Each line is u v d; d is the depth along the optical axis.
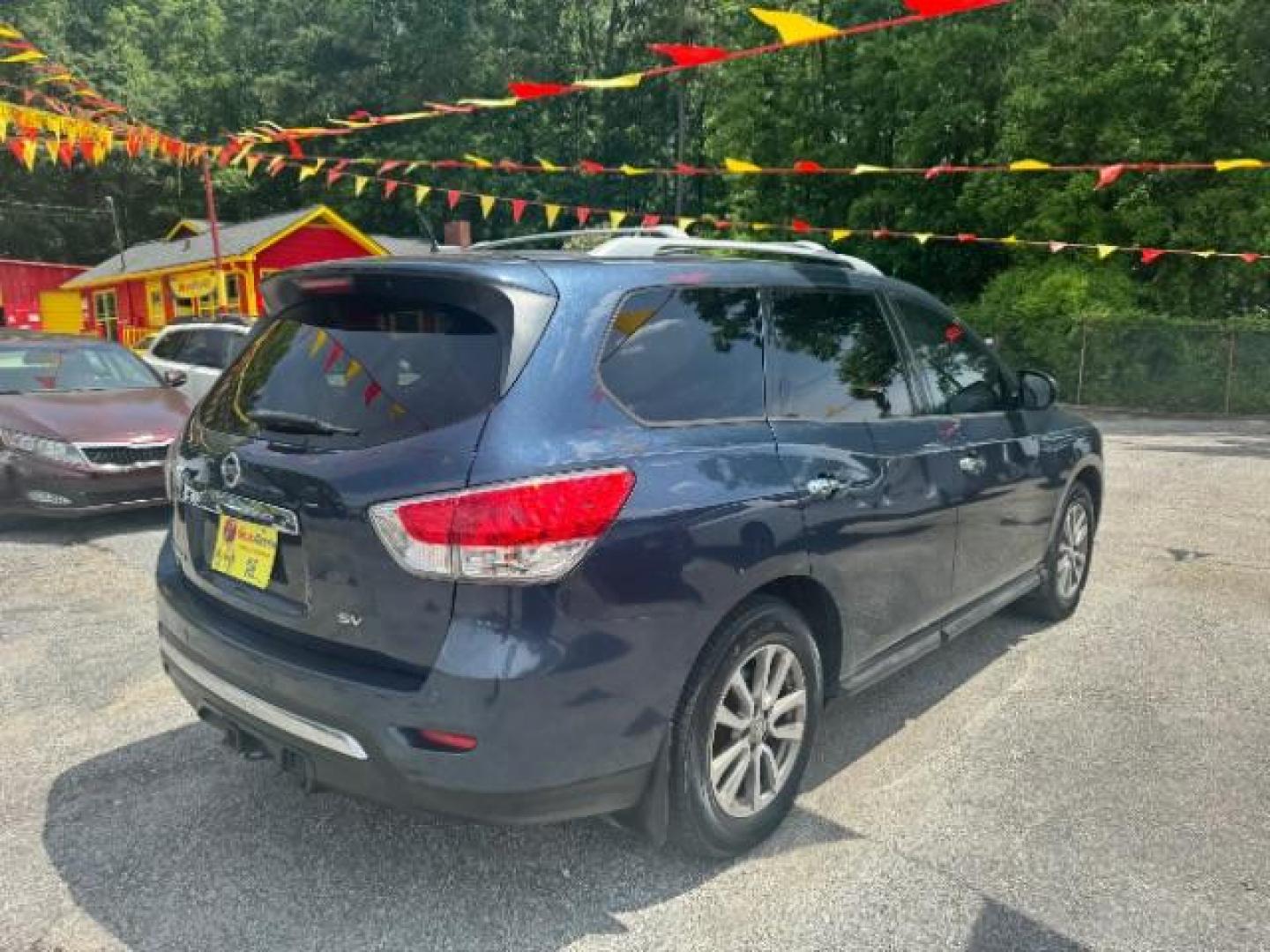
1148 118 19.53
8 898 2.78
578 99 43.16
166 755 3.68
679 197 37.00
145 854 3.00
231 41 43.53
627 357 2.77
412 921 2.68
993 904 2.75
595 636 2.48
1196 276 19.64
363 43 41.59
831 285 3.61
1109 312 19.08
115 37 46.03
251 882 2.86
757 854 3.02
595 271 2.84
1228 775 3.53
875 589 3.43
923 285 26.38
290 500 2.67
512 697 2.36
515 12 43.09
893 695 4.27
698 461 2.78
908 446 3.62
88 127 7.59
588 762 2.51
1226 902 2.77
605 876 2.90
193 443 3.18
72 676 4.46
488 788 2.39
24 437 7.01
